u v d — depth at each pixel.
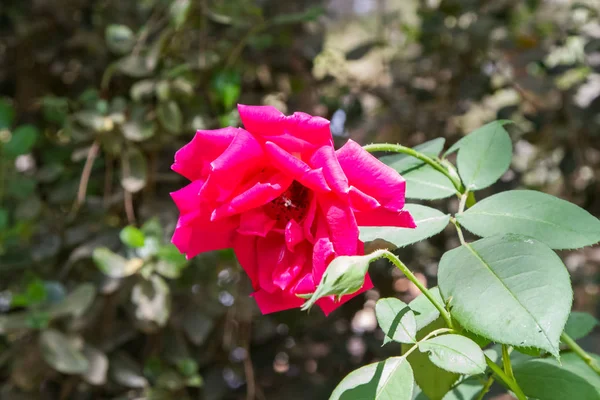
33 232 0.83
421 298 0.44
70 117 0.78
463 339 0.39
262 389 0.94
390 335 0.40
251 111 0.40
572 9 1.05
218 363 0.91
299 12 0.94
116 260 0.72
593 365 0.46
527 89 0.99
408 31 1.12
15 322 0.71
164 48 0.81
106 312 0.83
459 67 1.04
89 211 0.84
